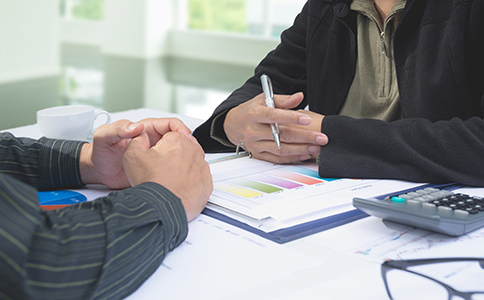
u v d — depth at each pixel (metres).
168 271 0.43
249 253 0.46
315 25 1.10
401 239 0.49
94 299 0.36
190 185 0.55
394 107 0.98
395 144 0.70
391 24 0.98
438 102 0.88
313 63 1.10
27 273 0.34
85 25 9.51
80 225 0.39
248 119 0.84
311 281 0.40
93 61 7.46
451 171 0.66
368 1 0.98
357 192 0.63
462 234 0.48
